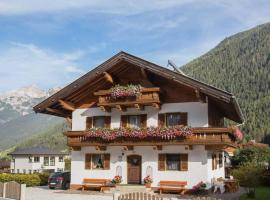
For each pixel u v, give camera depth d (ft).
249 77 474.49
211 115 93.09
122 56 92.32
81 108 102.37
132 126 96.12
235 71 515.09
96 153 98.22
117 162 95.45
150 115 94.02
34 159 279.08
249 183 81.25
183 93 91.61
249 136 335.26
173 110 91.71
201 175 86.63
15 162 284.20
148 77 93.09
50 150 295.07
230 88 469.98
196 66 603.26
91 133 95.55
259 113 368.89
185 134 86.28
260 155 160.97
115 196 55.16
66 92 97.71
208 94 83.76
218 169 101.96
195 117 89.40
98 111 100.22
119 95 92.63
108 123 98.43
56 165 290.35
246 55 549.13
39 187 113.39
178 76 86.38
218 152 102.99
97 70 95.14
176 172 89.15
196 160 87.56
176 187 88.02
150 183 89.86
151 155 92.22
